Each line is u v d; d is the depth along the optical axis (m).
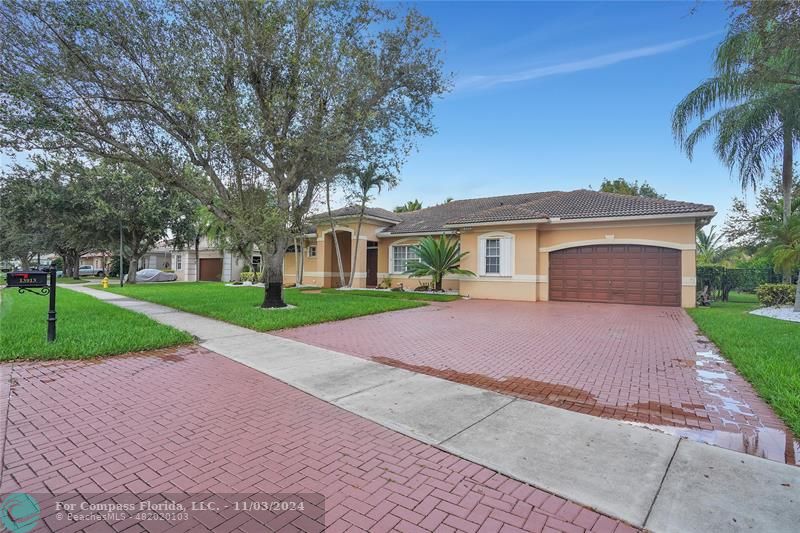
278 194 12.77
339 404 4.96
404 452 3.73
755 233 22.03
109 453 3.66
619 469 3.40
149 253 48.94
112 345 7.55
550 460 3.56
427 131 13.94
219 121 10.72
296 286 25.00
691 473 3.33
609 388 5.59
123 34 10.46
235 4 10.97
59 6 9.70
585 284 17.16
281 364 6.79
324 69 11.33
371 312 12.98
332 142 11.60
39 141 10.49
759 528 2.63
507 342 8.65
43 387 5.46
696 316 12.23
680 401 5.07
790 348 7.30
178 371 6.33
